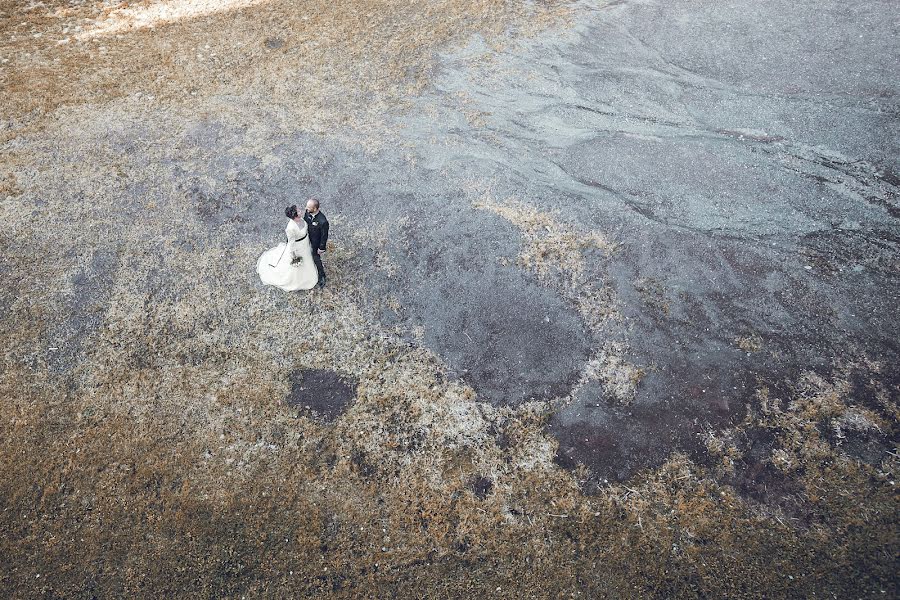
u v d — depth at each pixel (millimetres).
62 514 6543
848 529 6344
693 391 7582
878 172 10109
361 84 12172
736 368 7785
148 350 8016
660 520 6473
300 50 12961
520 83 12273
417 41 13227
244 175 10320
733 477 6793
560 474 6871
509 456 7035
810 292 8547
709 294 8602
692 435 7172
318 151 10773
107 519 6504
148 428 7238
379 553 6281
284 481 6805
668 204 9844
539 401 7543
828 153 10516
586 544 6320
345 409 7441
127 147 10773
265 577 6129
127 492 6699
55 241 9297
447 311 8477
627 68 12578
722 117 11367
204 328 8258
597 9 14242
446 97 11922
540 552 6270
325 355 7980
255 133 11070
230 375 7766
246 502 6641
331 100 11797
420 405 7473
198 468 6902
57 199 9883
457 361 7941
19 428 7219
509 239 9320
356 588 6055
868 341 7969
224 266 8977
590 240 9281
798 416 7273
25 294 8609
